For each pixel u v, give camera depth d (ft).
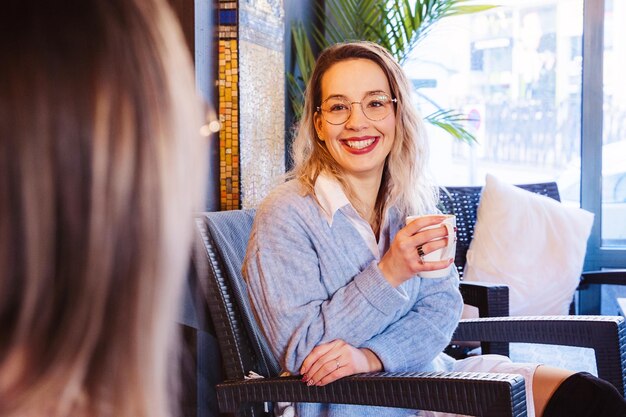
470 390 4.15
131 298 1.08
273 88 9.12
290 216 4.93
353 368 4.50
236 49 7.89
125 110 1.05
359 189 5.34
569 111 11.76
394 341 4.79
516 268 9.57
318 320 4.67
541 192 10.42
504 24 11.83
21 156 1.00
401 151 5.41
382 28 10.71
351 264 4.93
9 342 1.04
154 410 1.14
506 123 11.99
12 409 1.05
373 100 5.21
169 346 1.19
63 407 1.07
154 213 1.08
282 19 9.43
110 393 1.10
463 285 7.38
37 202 1.01
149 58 1.08
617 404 4.83
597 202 11.59
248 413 4.74
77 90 1.02
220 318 4.98
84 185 1.02
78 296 1.04
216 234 5.15
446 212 9.41
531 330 5.68
